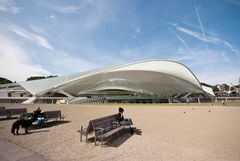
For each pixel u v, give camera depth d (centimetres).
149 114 1762
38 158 493
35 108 2647
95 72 6209
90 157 513
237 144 661
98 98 5122
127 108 2675
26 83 6719
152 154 544
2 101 4884
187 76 6112
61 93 6219
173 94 6344
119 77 6291
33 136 777
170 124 1132
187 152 565
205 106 3125
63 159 493
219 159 504
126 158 507
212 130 934
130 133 862
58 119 1365
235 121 1265
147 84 6209
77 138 745
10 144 630
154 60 6222
